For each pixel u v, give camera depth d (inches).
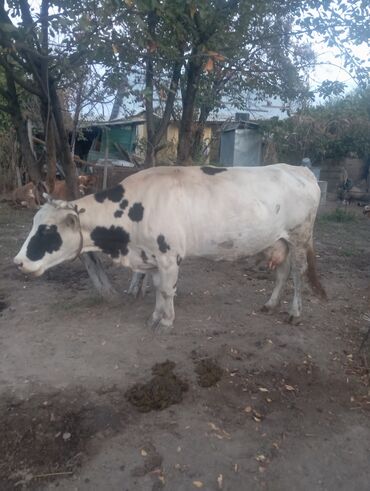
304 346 182.9
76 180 221.3
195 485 112.5
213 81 333.1
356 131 674.2
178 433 129.6
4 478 113.2
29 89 197.0
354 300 239.6
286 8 263.1
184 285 246.7
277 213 186.9
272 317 209.2
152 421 134.1
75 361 164.4
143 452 121.9
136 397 142.7
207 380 154.0
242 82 344.8
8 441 124.8
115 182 470.6
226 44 260.8
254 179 185.9
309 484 115.0
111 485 111.5
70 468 116.3
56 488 110.3
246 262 295.0
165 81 273.0
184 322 198.4
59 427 130.3
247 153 668.7
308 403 147.3
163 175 179.2
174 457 120.7
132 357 168.4
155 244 175.2
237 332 191.8
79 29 171.5
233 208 177.3
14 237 347.9
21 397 142.6
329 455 124.9
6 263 279.7
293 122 469.1
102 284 216.4
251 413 140.5
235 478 115.3
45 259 174.2
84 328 190.2
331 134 681.0
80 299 221.3
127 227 177.9
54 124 215.9
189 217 173.9
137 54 202.1
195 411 139.6
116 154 688.4
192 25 217.2
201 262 291.9
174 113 366.6
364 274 289.9
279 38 301.3
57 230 173.0
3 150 560.7
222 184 179.5
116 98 238.8
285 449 126.1
